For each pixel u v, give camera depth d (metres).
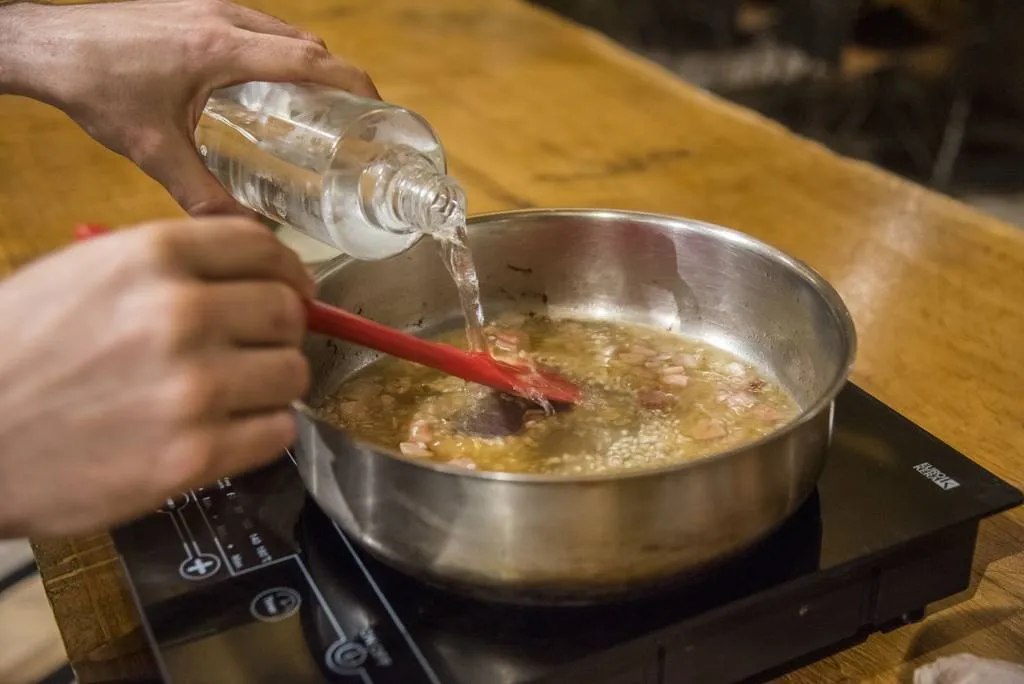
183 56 0.85
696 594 0.67
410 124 0.87
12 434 0.53
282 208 0.91
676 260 0.95
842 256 1.16
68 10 0.95
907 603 0.73
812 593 0.69
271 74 0.84
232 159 0.93
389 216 0.83
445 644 0.65
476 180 1.34
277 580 0.70
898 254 1.16
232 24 0.89
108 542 0.85
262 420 0.56
